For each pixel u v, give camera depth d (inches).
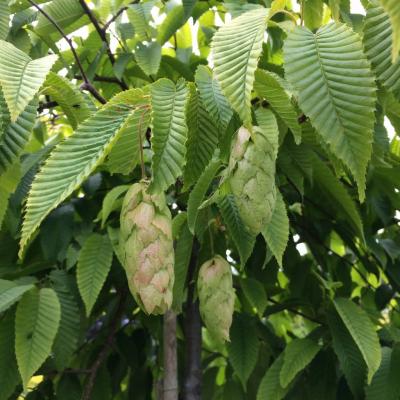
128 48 25.0
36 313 18.5
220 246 19.6
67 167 11.9
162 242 12.8
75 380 21.5
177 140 12.1
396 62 11.8
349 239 24.5
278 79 13.9
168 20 24.0
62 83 14.7
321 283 23.5
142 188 13.1
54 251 21.5
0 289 18.4
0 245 22.2
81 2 22.5
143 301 12.6
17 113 12.1
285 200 23.3
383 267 22.2
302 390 22.2
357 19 20.8
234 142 13.0
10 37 21.4
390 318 27.3
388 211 22.9
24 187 20.1
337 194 19.7
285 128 16.1
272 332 26.1
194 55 25.4
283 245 16.0
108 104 12.5
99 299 23.6
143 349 25.1
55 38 24.8
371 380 19.9
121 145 14.1
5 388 18.9
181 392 23.0
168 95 12.6
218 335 15.4
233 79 11.5
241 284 21.4
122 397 27.3
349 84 11.8
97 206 22.8
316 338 21.8
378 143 18.1
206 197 18.6
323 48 12.2
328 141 11.8
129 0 25.1
